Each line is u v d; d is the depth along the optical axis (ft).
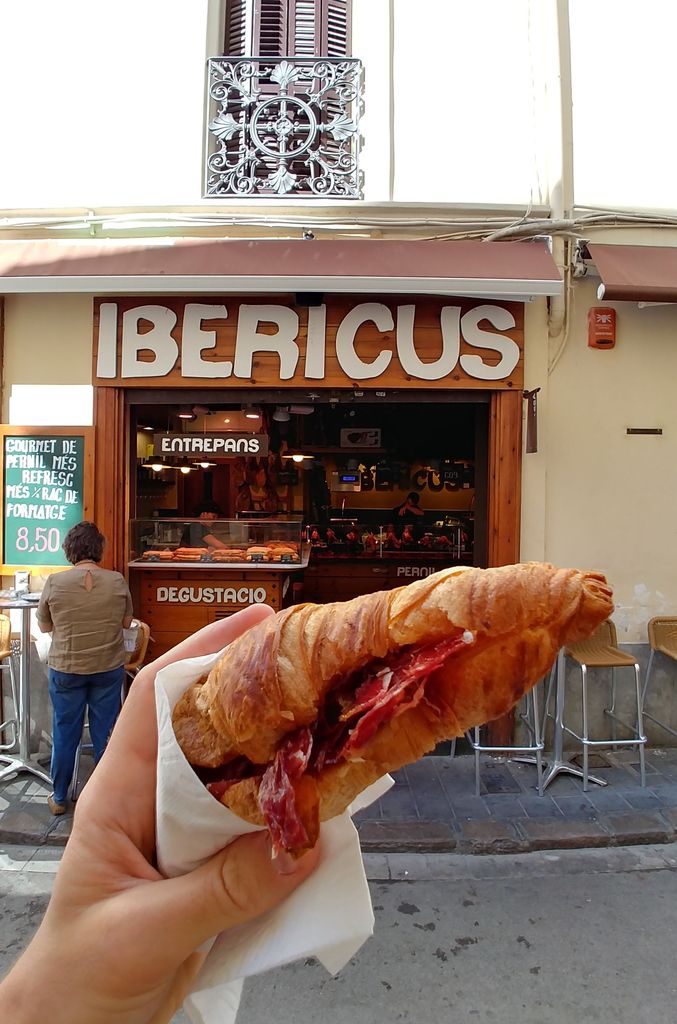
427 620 2.67
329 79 17.08
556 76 16.56
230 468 29.40
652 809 13.85
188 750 3.08
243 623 4.09
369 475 32.76
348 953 3.33
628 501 16.96
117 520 16.79
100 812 3.52
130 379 16.62
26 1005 3.18
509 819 13.44
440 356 16.35
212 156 17.11
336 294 16.31
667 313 17.01
